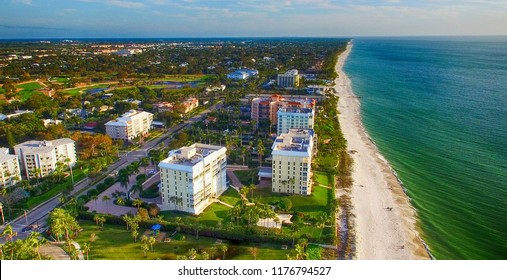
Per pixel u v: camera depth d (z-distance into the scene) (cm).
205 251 15075
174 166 18425
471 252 16325
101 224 17625
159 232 16850
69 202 18725
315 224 17775
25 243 13650
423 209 19762
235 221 17800
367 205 19988
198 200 18888
